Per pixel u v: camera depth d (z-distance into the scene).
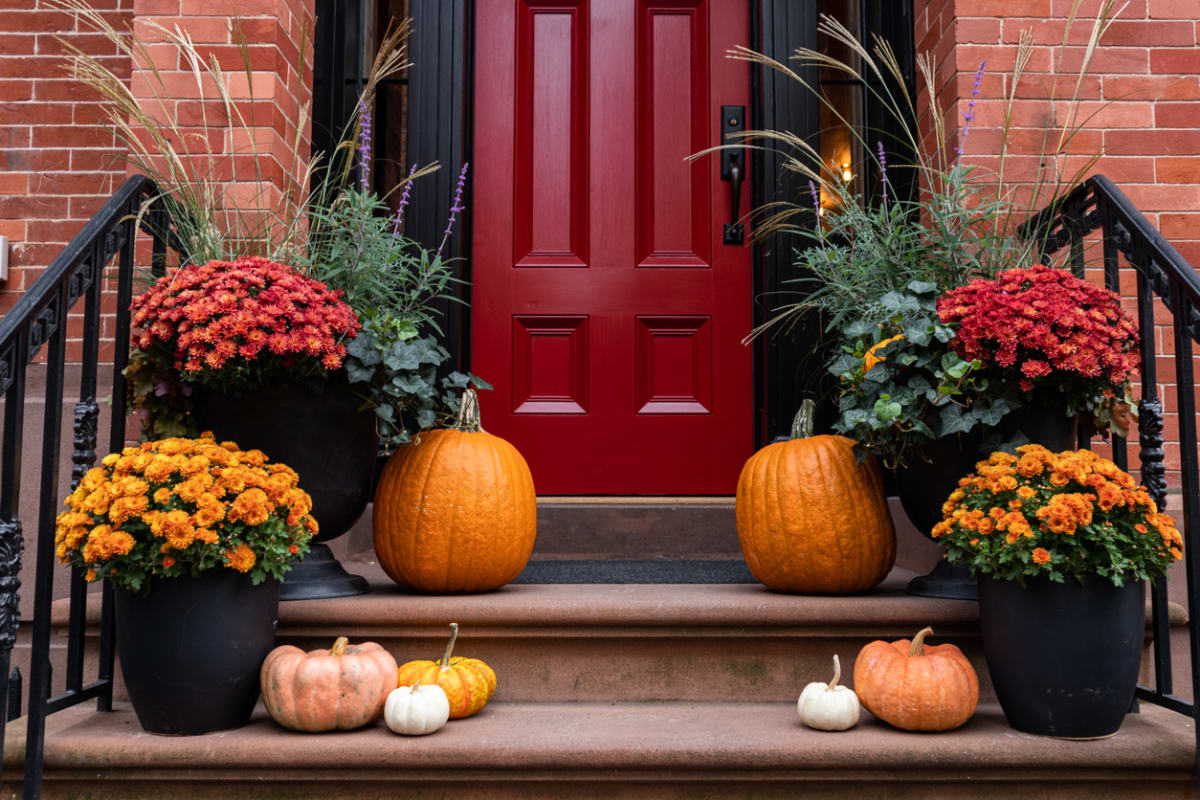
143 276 2.37
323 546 2.16
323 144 2.92
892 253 2.24
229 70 2.53
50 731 1.74
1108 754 1.65
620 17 3.13
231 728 1.75
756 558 2.11
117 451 1.95
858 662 1.82
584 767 1.66
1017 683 1.72
